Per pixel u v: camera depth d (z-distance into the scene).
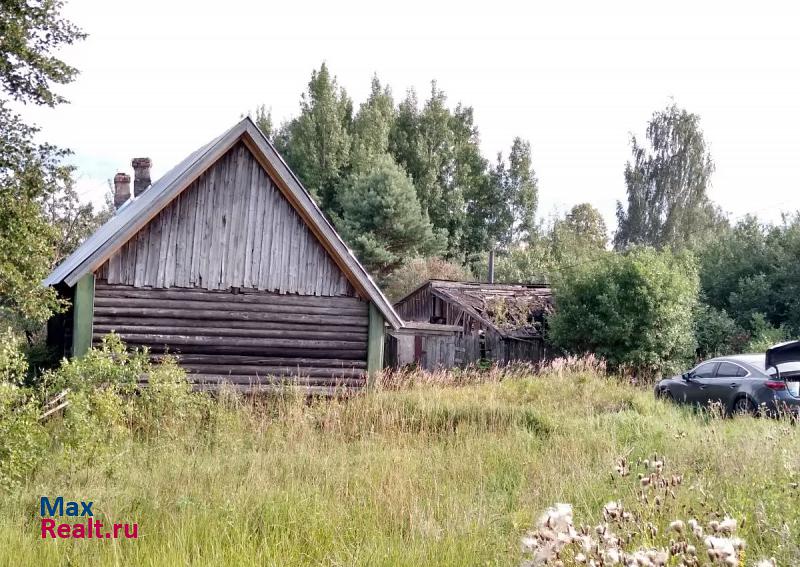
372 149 66.12
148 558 6.87
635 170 67.94
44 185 16.14
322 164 66.12
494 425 15.05
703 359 26.58
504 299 30.36
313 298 18.31
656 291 24.28
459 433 14.25
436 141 70.25
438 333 26.95
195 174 17.11
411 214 57.88
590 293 25.28
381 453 12.20
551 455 11.62
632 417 14.73
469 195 71.38
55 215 36.09
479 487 9.90
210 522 7.89
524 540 3.99
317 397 17.88
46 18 16.30
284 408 16.00
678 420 14.95
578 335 25.44
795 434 10.84
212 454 12.52
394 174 58.50
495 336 28.38
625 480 8.46
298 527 7.96
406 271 51.31
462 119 73.06
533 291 32.19
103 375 12.19
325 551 7.40
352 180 62.91
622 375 24.42
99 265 16.52
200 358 17.36
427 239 59.03
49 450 11.03
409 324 26.53
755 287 30.33
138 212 16.88
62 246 36.00
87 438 10.54
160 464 11.13
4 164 15.60
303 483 10.03
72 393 11.02
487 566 6.54
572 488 8.94
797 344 14.52
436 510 8.52
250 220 17.89
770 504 6.90
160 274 17.19
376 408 15.90
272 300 17.98
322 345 18.28
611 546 4.21
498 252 69.38
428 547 7.14
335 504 8.74
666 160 66.88
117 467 10.40
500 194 71.81
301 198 17.84
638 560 3.73
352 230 57.47
